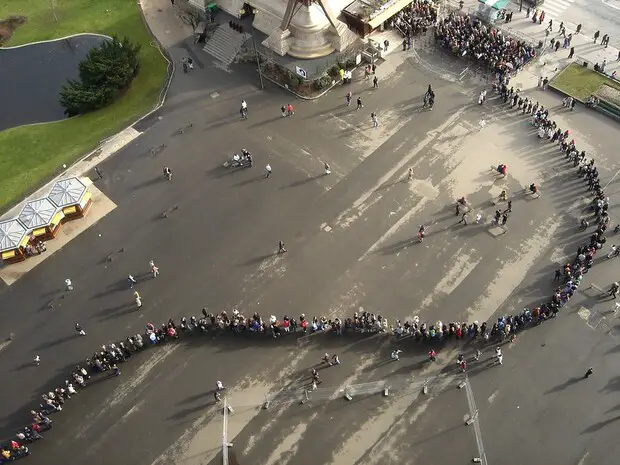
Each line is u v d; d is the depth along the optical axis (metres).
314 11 79.44
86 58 84.69
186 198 68.62
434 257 62.28
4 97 83.12
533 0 87.38
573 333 56.41
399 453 50.44
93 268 63.38
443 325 56.09
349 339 57.12
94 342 58.00
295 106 77.00
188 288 61.38
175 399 54.22
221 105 77.88
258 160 71.62
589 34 83.56
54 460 51.38
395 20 84.00
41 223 63.97
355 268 61.94
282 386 54.53
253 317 57.59
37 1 95.25
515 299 58.84
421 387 53.88
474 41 80.06
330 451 50.88
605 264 60.62
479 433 51.03
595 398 52.53
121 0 94.12
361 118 75.12
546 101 75.56
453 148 71.19
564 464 49.25
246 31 85.81
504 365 54.78
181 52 85.12
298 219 66.12
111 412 53.69
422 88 77.88
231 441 51.72
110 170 71.88
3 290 62.22
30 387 55.41
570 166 68.69
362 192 67.94
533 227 63.84
